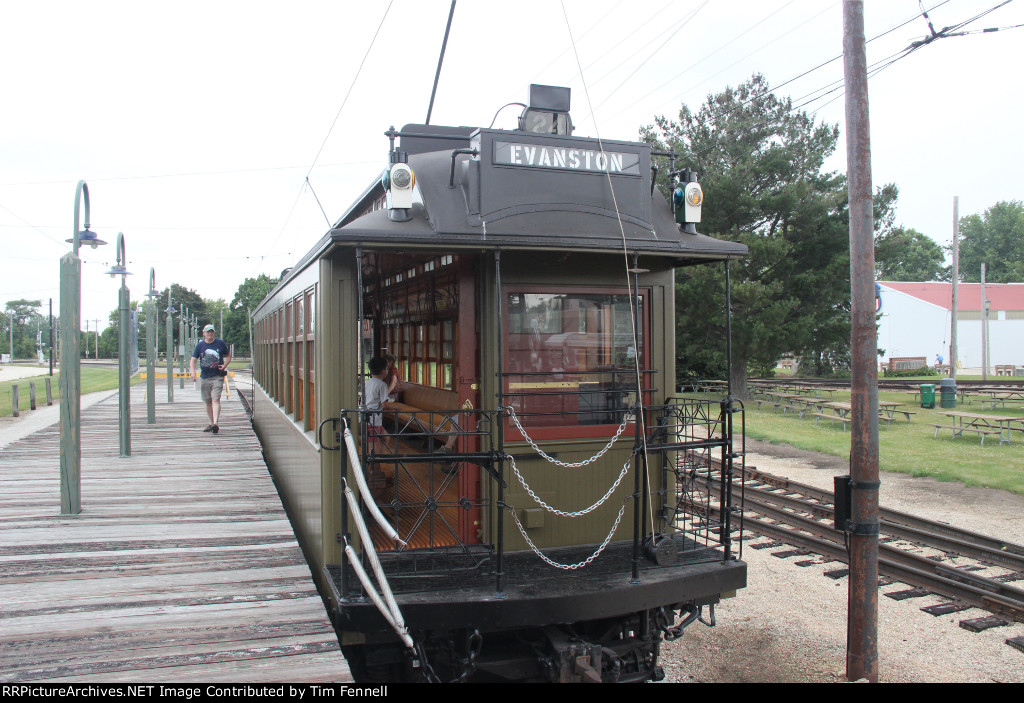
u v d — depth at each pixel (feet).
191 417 48.96
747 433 54.95
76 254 20.75
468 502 14.07
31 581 15.39
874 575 16.72
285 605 14.12
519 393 13.94
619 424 15.46
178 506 22.06
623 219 14.62
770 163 75.41
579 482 15.16
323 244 13.57
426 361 20.86
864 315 17.21
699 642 18.61
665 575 13.76
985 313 103.86
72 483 20.92
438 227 13.14
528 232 13.64
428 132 17.71
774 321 72.49
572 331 15.25
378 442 18.42
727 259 15.08
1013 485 35.12
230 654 11.95
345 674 11.28
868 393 17.03
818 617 20.08
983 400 69.97
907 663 17.19
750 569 23.95
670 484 15.94
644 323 15.79
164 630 12.90
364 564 14.05
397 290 24.61
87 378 139.74
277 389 28.48
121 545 18.06
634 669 14.35
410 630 12.47
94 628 12.97
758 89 78.18
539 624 12.52
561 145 14.32
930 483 36.50
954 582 20.80
